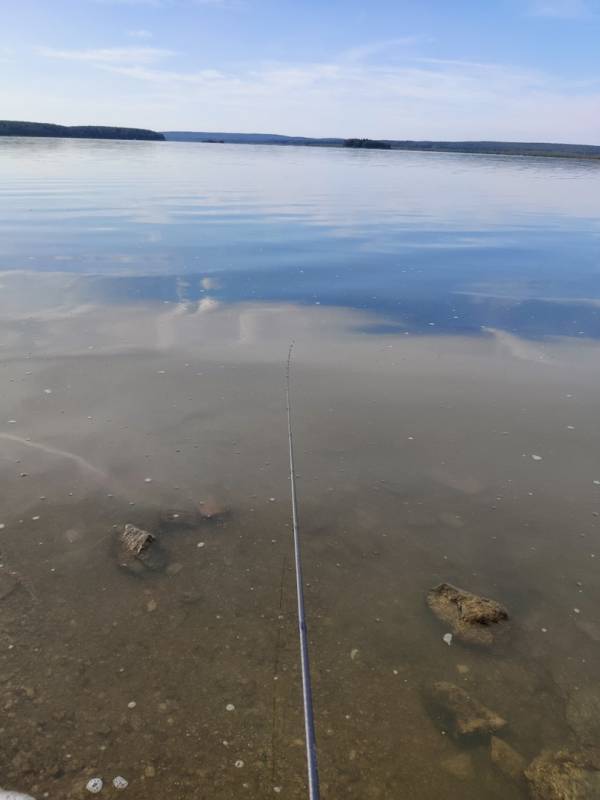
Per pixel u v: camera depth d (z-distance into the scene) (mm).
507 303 8914
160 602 3340
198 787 2428
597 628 3320
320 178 29641
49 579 3459
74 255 10719
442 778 2518
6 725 2623
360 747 2621
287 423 5285
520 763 2588
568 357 6996
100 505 4113
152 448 4793
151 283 9203
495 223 16328
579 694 2922
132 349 6660
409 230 14758
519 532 4066
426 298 9055
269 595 3430
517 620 3348
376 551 3832
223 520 4039
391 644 3146
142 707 2740
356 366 6551
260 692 2844
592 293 9508
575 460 4906
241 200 19641
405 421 5426
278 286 9398
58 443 4777
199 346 6863
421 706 2820
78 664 2939
